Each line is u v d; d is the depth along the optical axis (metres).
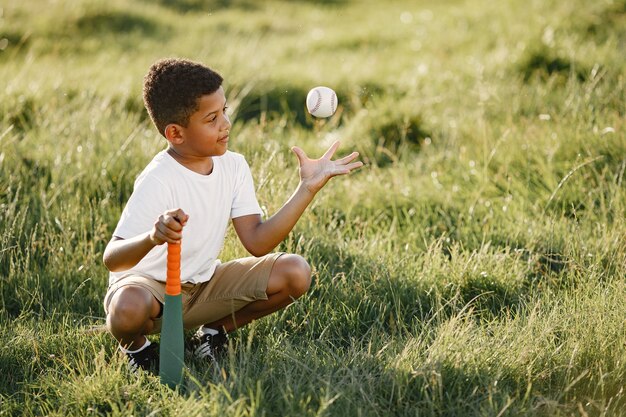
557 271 4.00
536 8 8.84
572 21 8.20
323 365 3.00
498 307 3.66
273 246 3.05
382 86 7.58
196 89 2.83
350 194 4.91
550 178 4.77
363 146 6.05
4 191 4.62
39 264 4.06
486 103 6.05
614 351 3.01
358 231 4.40
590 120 5.32
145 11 11.74
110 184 4.83
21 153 5.14
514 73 7.14
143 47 9.89
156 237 2.64
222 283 3.18
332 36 10.41
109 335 3.30
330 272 3.86
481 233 4.33
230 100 7.33
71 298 3.68
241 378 2.78
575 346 3.01
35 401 2.89
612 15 8.33
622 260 3.75
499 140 5.12
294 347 3.24
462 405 2.74
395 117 6.27
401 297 3.65
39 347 3.23
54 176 4.82
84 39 10.30
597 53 7.13
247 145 5.11
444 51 8.56
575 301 3.43
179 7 12.57
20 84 6.86
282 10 13.04
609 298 3.36
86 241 4.23
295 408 2.68
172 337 2.83
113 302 2.92
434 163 5.46
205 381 2.96
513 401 2.70
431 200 4.85
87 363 3.14
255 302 3.20
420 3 13.26
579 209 4.56
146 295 2.93
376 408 2.71
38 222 4.30
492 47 8.29
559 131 5.24
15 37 10.05
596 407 2.75
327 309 3.51
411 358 2.97
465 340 3.04
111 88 7.20
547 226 4.22
